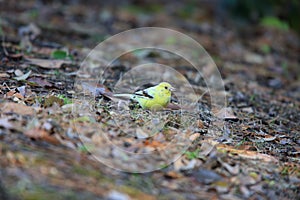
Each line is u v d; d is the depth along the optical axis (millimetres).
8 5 20859
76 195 6668
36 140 7844
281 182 8164
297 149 9766
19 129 7949
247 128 10562
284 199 7871
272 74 17938
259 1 24750
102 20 21922
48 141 7906
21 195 6398
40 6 21891
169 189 7469
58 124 8336
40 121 8250
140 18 23594
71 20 20781
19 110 8578
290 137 10539
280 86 16234
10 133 7801
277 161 8820
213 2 26906
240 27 24406
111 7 24953
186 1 27375
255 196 7773
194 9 26250
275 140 10141
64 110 8961
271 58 20469
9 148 7379
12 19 18359
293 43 23203
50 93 10242
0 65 12148
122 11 24500
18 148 7441
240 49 21078
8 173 6770
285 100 14430
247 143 9617
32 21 18734
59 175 7051
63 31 18312
